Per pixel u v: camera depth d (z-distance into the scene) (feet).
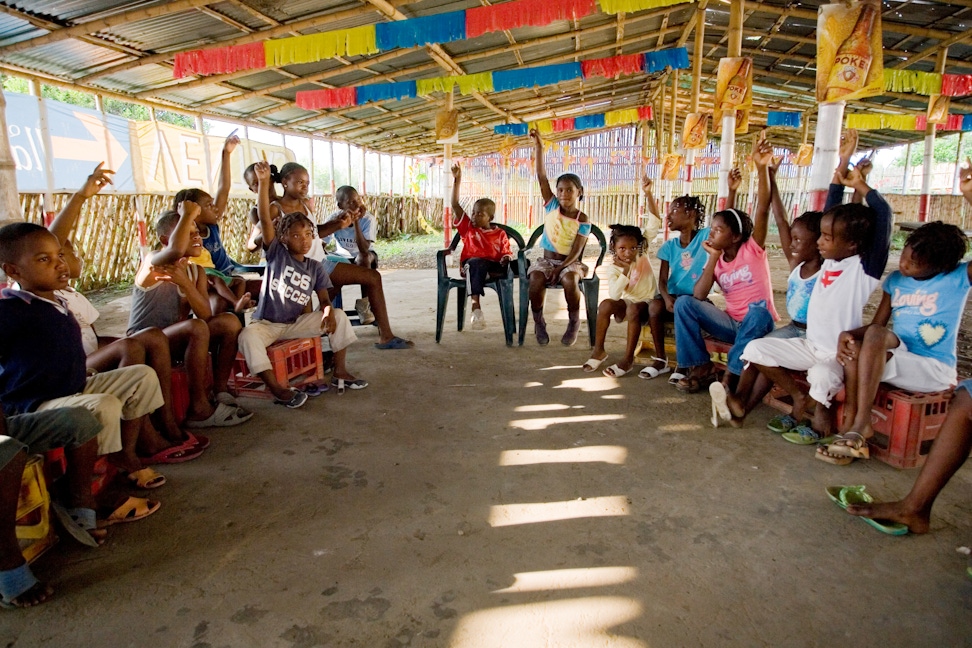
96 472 7.70
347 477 8.45
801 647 5.14
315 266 12.22
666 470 8.57
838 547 6.62
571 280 15.38
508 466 8.75
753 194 65.05
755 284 11.53
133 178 27.89
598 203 71.20
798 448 9.27
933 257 7.94
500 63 29.78
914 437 8.34
